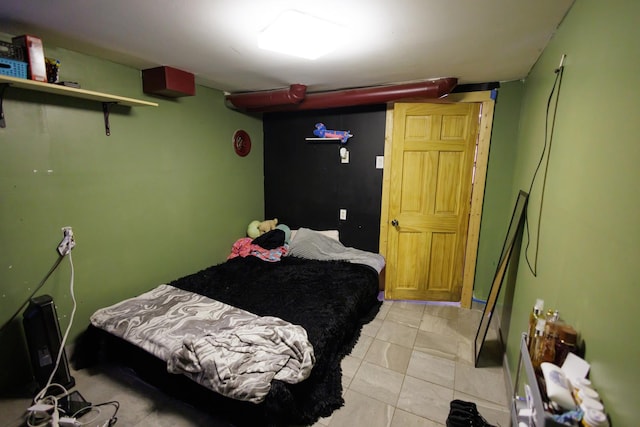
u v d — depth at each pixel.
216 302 2.33
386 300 3.38
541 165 1.77
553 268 1.38
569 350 1.06
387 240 3.35
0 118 1.71
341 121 3.40
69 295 2.11
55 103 1.94
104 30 1.70
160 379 1.92
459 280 3.25
